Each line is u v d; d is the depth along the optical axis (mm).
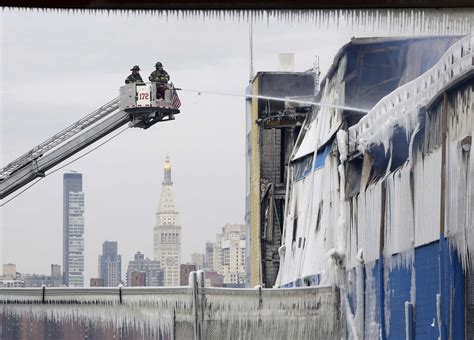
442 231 83562
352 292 104875
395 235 94188
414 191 90500
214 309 111375
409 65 107188
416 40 104938
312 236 122062
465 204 80062
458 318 81938
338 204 110750
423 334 88688
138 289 111938
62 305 115688
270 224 143500
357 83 112000
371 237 100000
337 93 116500
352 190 107312
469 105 79500
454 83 81938
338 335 106000
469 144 80312
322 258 114750
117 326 113250
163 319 112000
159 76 111688
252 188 147000
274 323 110125
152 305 112062
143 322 111875
